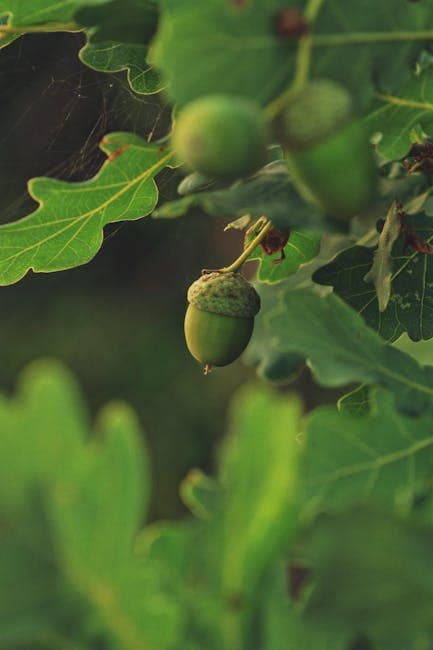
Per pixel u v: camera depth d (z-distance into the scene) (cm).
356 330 33
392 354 33
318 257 46
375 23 32
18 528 21
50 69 66
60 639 21
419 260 42
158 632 22
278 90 31
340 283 42
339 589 24
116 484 21
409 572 24
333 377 32
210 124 30
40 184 40
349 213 32
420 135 38
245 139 30
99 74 59
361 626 24
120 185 41
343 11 32
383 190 37
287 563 24
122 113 59
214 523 23
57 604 21
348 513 25
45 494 21
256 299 42
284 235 41
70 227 42
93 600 21
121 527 21
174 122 37
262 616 23
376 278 40
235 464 23
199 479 31
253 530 23
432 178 38
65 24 38
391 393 32
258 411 23
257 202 33
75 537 21
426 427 32
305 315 33
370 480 31
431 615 24
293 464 23
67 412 21
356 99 32
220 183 42
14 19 38
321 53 32
